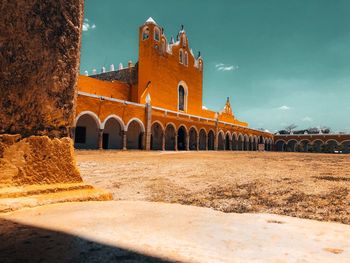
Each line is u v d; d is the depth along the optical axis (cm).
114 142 3259
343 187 668
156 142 3722
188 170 1130
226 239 203
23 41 333
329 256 174
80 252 169
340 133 6197
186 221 253
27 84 335
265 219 274
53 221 238
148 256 165
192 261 159
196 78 4719
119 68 4197
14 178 316
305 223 262
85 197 348
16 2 326
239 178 861
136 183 779
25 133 332
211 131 4512
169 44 4441
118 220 248
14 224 228
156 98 3753
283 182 760
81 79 3222
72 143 388
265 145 6456
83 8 422
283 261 163
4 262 153
